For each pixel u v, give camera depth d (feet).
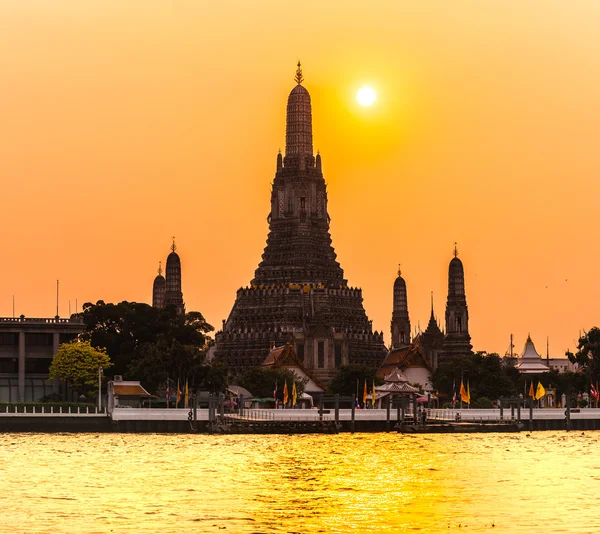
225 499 504.43
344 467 613.93
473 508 480.23
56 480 561.84
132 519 455.22
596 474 586.45
